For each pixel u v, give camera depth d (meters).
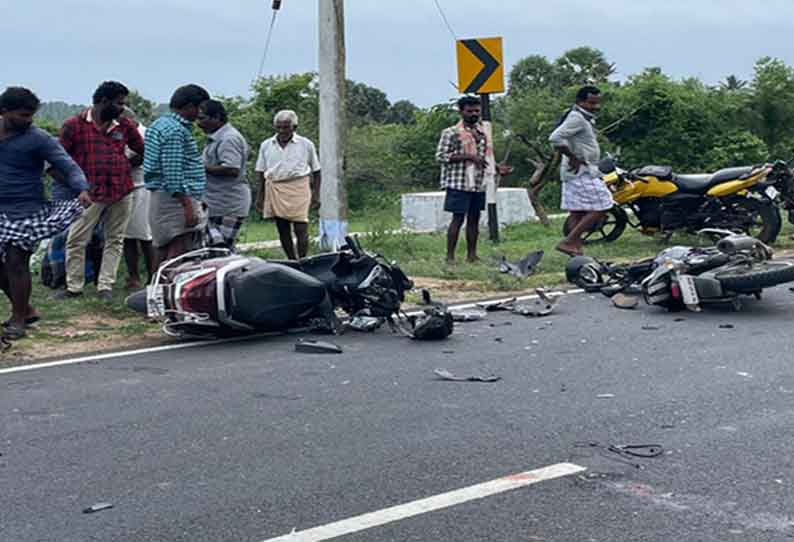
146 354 8.26
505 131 25.28
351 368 7.69
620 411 6.46
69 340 8.76
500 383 7.20
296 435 6.02
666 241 14.83
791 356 7.91
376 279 9.13
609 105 24.23
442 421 6.27
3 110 8.57
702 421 6.23
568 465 5.46
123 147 10.40
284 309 8.77
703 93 25.39
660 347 8.31
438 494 5.07
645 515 4.80
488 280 11.83
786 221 17.44
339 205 12.28
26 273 8.81
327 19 12.12
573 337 8.77
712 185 14.23
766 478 5.26
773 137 26.53
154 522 4.77
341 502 4.98
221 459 5.61
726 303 10.11
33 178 8.73
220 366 7.80
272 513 4.85
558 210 22.98
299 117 23.84
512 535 4.58
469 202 12.76
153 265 11.09
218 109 10.57
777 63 26.91
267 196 11.81
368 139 26.42
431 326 8.63
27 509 4.93
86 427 6.21
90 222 10.35
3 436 6.05
